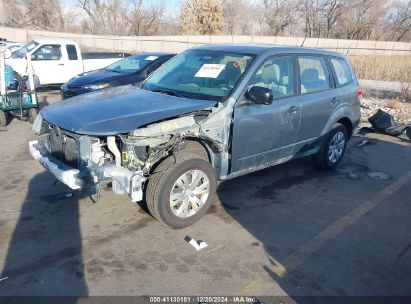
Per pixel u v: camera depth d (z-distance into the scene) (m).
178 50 29.91
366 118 9.76
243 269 3.47
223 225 4.20
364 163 6.46
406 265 3.64
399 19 47.22
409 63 17.05
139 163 3.68
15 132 7.64
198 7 44.50
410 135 7.99
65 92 9.08
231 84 4.35
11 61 11.14
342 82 5.86
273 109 4.60
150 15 45.34
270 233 4.09
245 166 4.61
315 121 5.31
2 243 3.71
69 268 3.38
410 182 5.66
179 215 3.99
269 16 49.31
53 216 4.25
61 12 48.50
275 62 4.75
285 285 3.28
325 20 47.72
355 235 4.14
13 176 5.30
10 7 48.19
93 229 4.01
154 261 3.53
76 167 3.82
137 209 4.45
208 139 4.05
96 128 3.54
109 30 46.59
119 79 9.14
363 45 35.00
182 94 4.45
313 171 5.96
